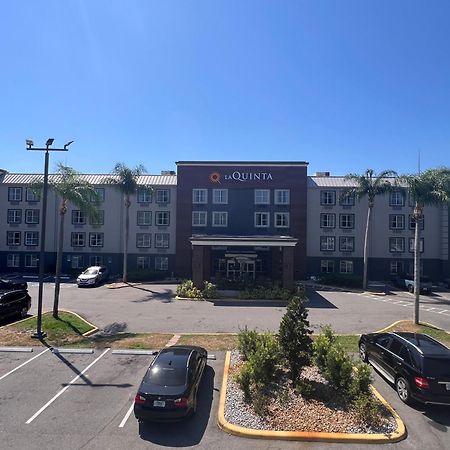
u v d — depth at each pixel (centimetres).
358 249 4800
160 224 4909
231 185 4719
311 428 1034
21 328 2052
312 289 3997
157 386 1079
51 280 4450
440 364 1181
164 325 2291
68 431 1036
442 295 3766
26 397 1237
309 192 4853
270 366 1255
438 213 4791
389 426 1056
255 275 4556
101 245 4938
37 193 2627
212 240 3522
